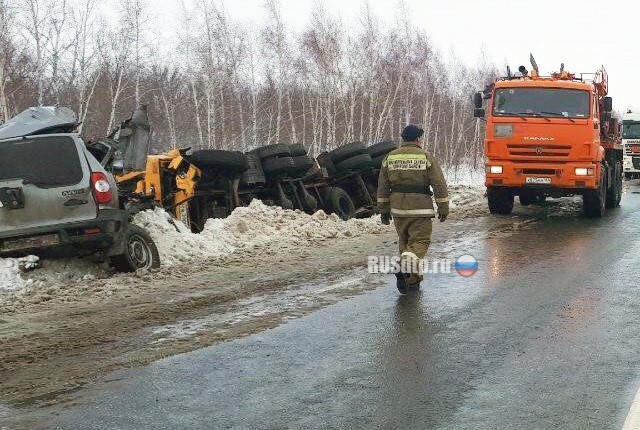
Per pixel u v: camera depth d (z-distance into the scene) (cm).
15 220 802
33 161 816
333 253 1002
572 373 467
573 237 1166
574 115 1409
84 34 3059
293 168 1342
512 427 378
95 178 827
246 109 4275
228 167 1246
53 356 524
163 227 992
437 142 5250
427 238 754
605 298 695
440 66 5456
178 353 523
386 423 385
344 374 469
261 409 409
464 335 564
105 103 3700
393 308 659
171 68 4112
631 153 3112
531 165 1427
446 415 396
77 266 868
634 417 389
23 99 3148
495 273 838
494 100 1462
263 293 735
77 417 401
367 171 1533
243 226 1151
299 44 4259
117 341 561
